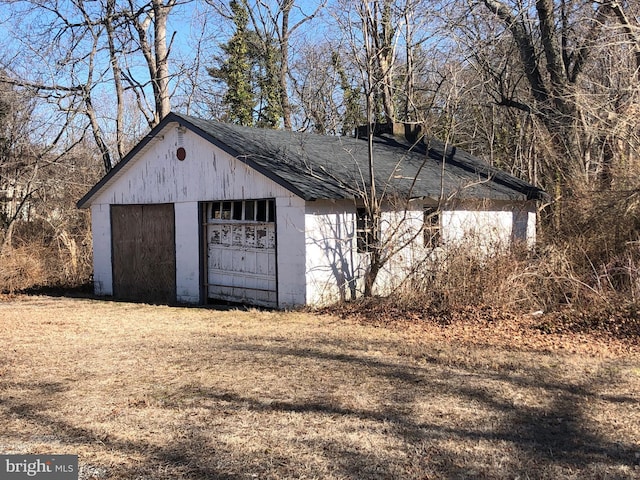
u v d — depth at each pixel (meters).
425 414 5.42
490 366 7.12
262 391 6.13
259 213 12.74
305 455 4.52
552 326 9.18
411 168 15.09
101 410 5.55
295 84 25.38
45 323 10.61
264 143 13.59
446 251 11.38
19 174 20.91
